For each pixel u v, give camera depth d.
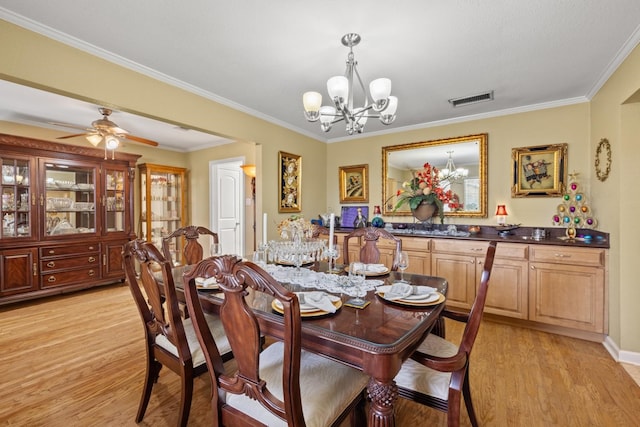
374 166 4.25
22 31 1.78
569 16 1.73
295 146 4.00
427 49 2.09
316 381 1.20
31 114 3.44
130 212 4.46
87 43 2.02
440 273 3.20
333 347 1.11
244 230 5.18
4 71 1.71
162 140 4.85
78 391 1.86
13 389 1.87
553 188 3.07
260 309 1.31
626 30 1.86
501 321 2.97
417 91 2.80
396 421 1.62
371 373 1.01
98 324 2.89
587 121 2.92
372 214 4.27
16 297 3.45
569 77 2.51
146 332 1.60
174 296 1.36
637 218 2.18
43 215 3.66
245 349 0.99
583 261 2.51
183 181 5.38
